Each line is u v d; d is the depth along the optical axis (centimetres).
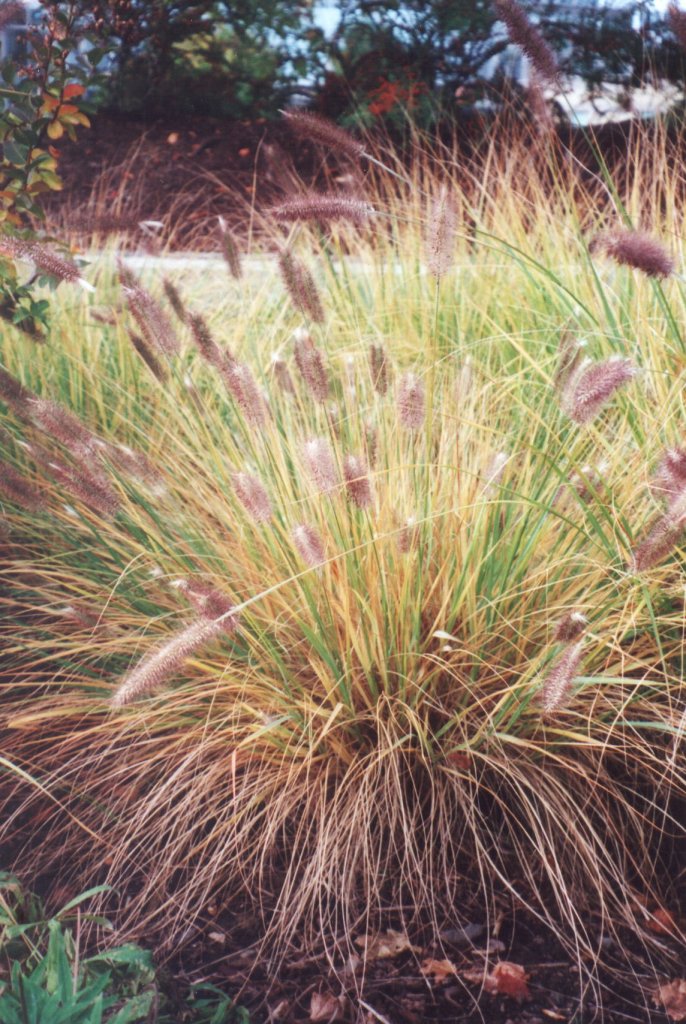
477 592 273
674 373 322
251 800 244
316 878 230
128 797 258
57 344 419
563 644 253
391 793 255
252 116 1015
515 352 404
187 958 224
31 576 335
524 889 244
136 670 217
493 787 263
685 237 372
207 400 360
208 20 987
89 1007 175
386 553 266
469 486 279
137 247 577
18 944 204
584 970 224
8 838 253
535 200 472
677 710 261
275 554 280
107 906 236
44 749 281
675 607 285
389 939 230
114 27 898
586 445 312
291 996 214
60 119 370
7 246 262
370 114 914
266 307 467
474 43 922
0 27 345
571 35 779
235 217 827
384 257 490
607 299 389
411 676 261
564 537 287
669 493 241
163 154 948
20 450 358
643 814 252
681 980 222
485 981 220
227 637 278
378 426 285
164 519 305
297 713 258
